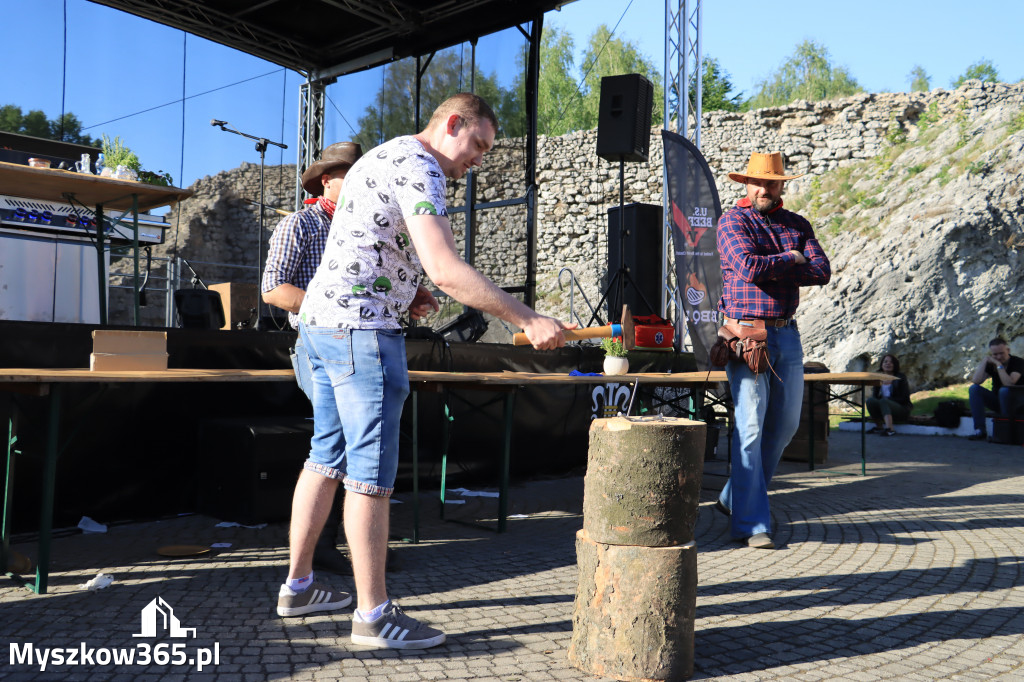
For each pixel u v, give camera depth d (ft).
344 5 28.78
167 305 32.63
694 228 22.48
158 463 14.12
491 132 7.85
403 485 17.71
